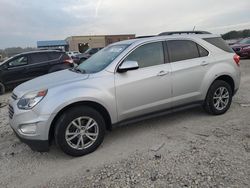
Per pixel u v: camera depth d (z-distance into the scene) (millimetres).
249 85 8898
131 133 5008
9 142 5020
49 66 11609
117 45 5199
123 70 4480
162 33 5523
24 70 11164
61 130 4016
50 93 4035
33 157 4309
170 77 4961
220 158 3775
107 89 4359
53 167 3930
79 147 4180
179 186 3182
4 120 6457
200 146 4223
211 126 5102
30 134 3982
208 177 3316
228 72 5652
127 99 4562
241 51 18891
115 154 4188
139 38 5141
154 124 5398
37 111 3951
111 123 4504
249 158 3734
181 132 4898
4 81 10859
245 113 5781
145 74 4715
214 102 5613
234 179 3238
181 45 5246
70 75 4660
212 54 5578
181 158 3863
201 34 5719
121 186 3281
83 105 4230
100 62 4855
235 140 4371
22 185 3502
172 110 5156
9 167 4016
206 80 5402
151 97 4805
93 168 3791
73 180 3521
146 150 4234
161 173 3494
